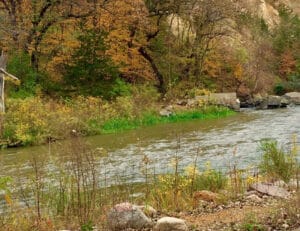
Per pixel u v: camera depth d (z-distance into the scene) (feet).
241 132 78.95
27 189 37.68
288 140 67.36
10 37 112.68
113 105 97.19
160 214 30.60
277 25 215.72
